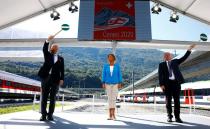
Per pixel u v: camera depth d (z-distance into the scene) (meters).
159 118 6.25
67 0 7.80
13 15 7.32
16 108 15.70
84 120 5.49
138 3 8.22
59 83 5.51
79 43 8.78
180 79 5.50
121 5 8.23
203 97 21.66
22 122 4.93
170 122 5.34
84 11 8.15
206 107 20.98
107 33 8.05
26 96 22.83
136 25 8.09
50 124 4.66
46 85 5.35
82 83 151.88
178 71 5.55
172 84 5.50
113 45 8.15
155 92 33.84
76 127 4.32
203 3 7.05
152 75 47.38
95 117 6.23
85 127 4.33
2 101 23.12
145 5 8.19
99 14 8.16
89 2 8.23
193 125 4.81
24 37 8.39
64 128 4.15
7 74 19.17
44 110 5.33
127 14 8.16
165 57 5.65
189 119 6.14
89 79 155.38
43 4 7.34
